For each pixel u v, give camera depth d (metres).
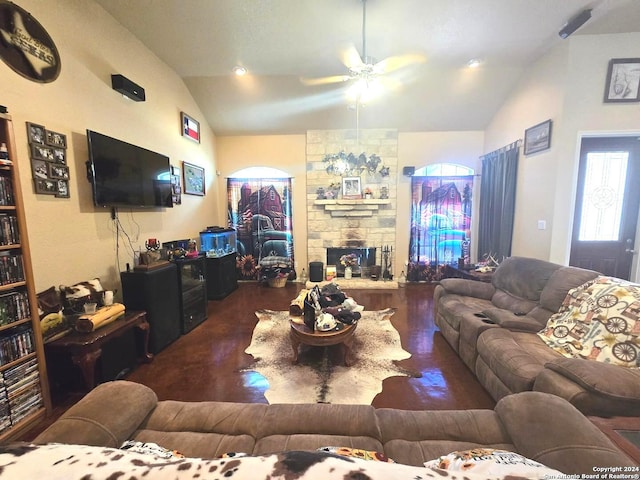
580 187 3.49
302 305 2.77
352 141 5.25
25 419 1.72
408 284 5.34
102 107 2.63
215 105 4.62
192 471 0.55
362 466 0.57
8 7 1.85
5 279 1.64
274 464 0.56
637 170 3.43
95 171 2.38
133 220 3.03
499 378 1.89
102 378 2.17
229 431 1.23
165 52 3.38
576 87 3.18
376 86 2.94
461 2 2.55
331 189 5.34
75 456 0.60
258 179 5.40
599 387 1.29
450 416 1.27
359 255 5.51
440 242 5.36
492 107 4.60
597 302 1.89
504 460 0.87
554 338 2.00
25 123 1.96
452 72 3.90
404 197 5.38
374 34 3.02
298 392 2.16
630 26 2.96
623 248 3.56
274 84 4.19
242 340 3.04
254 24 2.85
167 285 2.87
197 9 2.63
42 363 1.81
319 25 2.86
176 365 2.54
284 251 5.55
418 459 1.06
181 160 4.05
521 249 3.95
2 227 1.63
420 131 5.22
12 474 0.54
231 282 4.80
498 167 4.44
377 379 2.32
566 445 0.94
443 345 2.90
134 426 1.20
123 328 2.29
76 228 2.36
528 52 3.45
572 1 2.55
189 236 4.27
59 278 2.21
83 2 2.42
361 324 3.46
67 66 2.28
